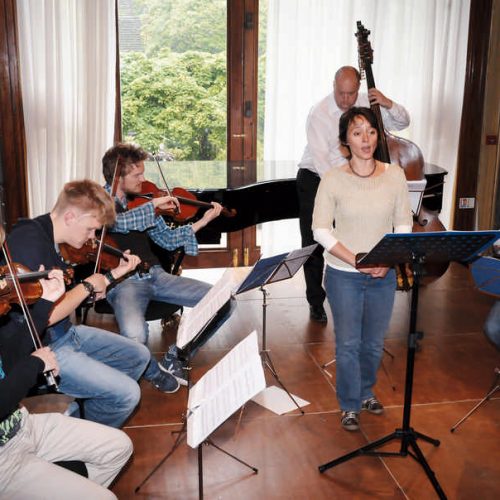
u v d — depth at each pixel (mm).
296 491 2396
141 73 4961
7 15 4504
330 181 2559
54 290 1945
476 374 3332
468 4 5121
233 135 5168
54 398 3086
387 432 2791
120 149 3146
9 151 4750
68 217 2246
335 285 2611
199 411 1844
